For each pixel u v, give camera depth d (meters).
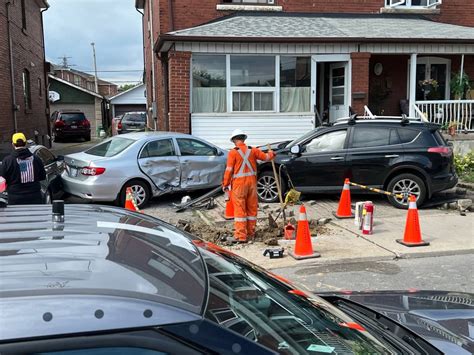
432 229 8.16
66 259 1.62
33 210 2.37
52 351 1.26
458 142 13.34
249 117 13.02
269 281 2.30
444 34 13.72
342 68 13.84
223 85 12.93
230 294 1.76
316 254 6.79
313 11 15.39
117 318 1.34
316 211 9.61
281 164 9.92
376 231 8.06
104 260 1.63
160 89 17.55
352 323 2.22
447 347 2.26
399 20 15.59
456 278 5.99
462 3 16.28
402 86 15.36
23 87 19.52
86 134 31.89
